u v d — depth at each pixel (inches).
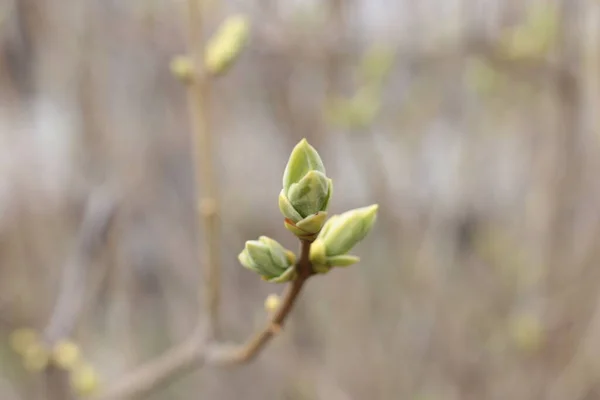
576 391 20.1
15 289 23.4
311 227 8.3
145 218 23.8
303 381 22.3
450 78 21.6
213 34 20.1
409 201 21.8
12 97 23.3
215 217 10.6
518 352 21.5
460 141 21.9
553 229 20.2
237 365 10.6
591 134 18.8
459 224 22.6
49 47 22.6
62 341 12.4
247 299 24.3
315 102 20.5
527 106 20.6
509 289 23.0
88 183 22.2
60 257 22.9
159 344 24.8
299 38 19.6
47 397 12.4
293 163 8.2
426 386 22.3
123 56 23.8
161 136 24.2
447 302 22.3
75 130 23.1
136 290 23.5
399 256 22.1
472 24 19.6
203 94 10.6
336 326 22.9
